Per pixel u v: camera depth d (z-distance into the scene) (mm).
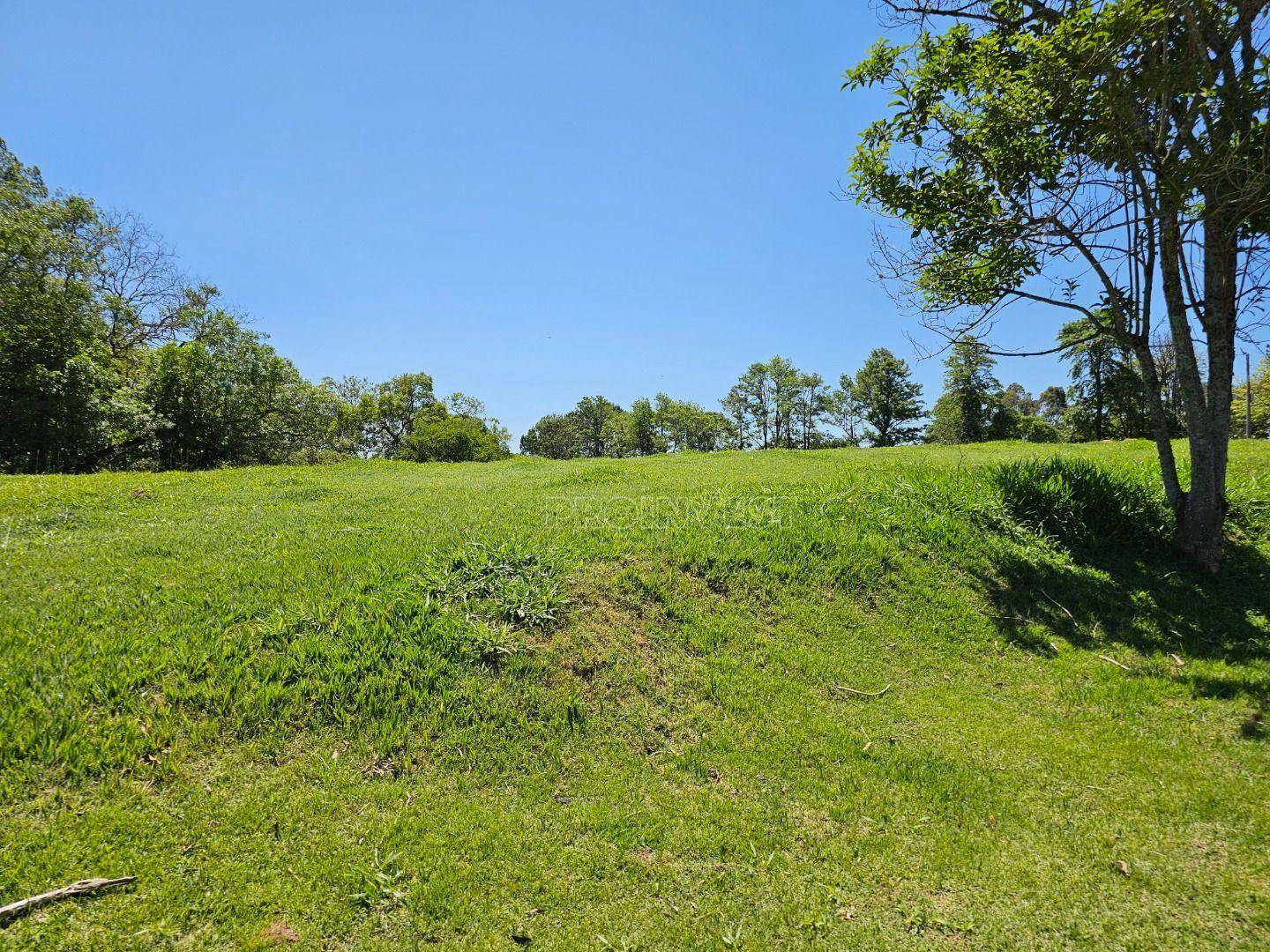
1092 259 6844
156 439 23000
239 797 3205
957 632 5922
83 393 19562
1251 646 5887
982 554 7250
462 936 2729
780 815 3586
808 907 2982
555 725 4086
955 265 7500
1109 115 6109
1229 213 6551
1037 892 3082
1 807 2891
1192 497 7316
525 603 5004
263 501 8820
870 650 5500
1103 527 7922
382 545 5992
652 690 4562
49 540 6234
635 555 6117
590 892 3002
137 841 2873
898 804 3721
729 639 5258
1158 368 8188
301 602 4703
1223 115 5902
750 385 63375
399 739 3721
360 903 2801
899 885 3133
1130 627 6230
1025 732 4539
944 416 47812
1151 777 3998
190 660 3906
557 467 15703
